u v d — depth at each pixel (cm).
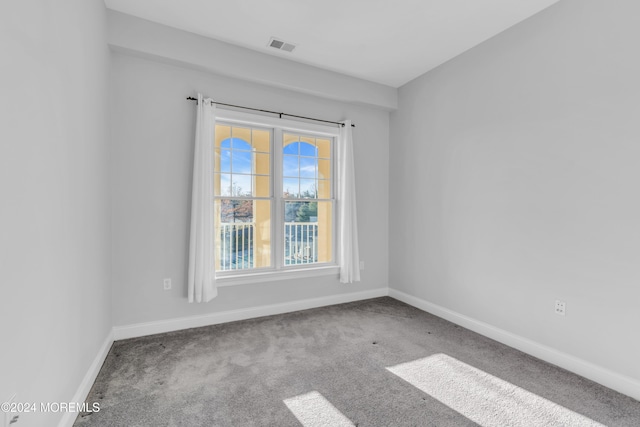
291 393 191
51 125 139
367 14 251
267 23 265
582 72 215
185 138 292
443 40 288
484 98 287
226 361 231
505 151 268
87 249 191
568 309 223
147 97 277
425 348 255
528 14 247
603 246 205
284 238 351
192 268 283
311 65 338
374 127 400
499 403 182
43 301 129
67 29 159
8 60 106
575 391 195
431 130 346
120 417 168
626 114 194
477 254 293
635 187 190
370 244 401
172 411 173
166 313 286
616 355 198
